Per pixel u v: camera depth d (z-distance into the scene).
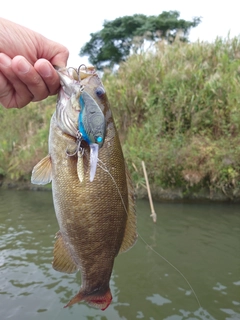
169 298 4.12
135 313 3.83
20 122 15.01
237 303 3.97
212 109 9.31
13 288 4.38
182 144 9.06
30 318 3.74
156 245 5.72
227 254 5.30
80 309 3.92
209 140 8.89
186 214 7.44
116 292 4.29
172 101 9.68
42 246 5.93
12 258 5.39
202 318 3.69
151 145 9.48
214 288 4.32
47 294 4.24
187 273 4.72
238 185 8.15
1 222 7.56
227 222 6.78
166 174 8.76
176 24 22.42
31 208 8.91
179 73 10.16
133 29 24.34
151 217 7.27
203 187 8.52
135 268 4.94
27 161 12.47
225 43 12.03
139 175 9.11
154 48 12.58
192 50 11.71
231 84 9.55
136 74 11.72
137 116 10.95
